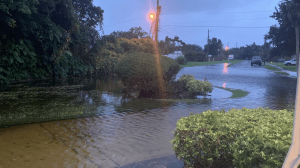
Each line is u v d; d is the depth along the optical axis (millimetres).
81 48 24828
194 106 8664
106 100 10023
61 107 8305
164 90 11969
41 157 3779
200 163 3031
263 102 9766
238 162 2514
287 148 2150
